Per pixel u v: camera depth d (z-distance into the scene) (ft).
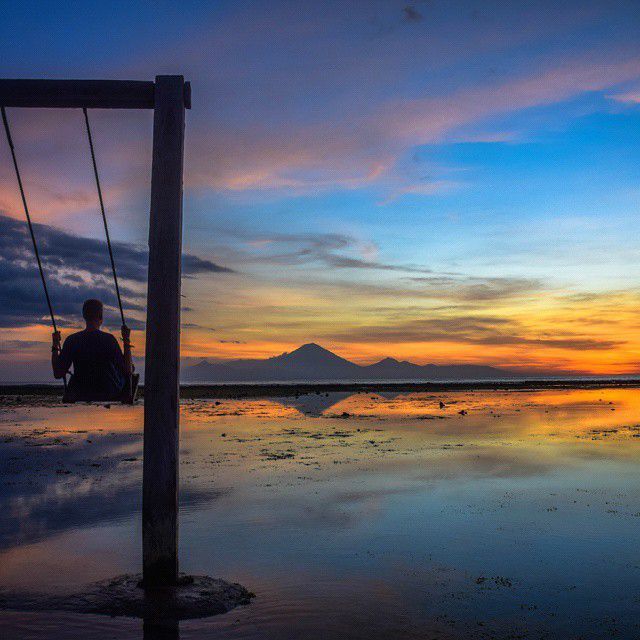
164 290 21.35
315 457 52.60
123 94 21.81
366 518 31.45
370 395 191.42
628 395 188.96
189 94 22.21
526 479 42.37
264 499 35.91
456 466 47.91
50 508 33.94
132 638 17.53
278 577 22.93
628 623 18.88
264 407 127.24
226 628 18.33
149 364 21.16
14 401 151.23
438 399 164.76
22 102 21.70
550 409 119.75
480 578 22.91
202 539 27.76
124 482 41.42
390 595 21.17
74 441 65.10
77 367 20.80
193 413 108.88
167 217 21.54
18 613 19.36
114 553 25.95
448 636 17.90
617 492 38.04
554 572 23.52
